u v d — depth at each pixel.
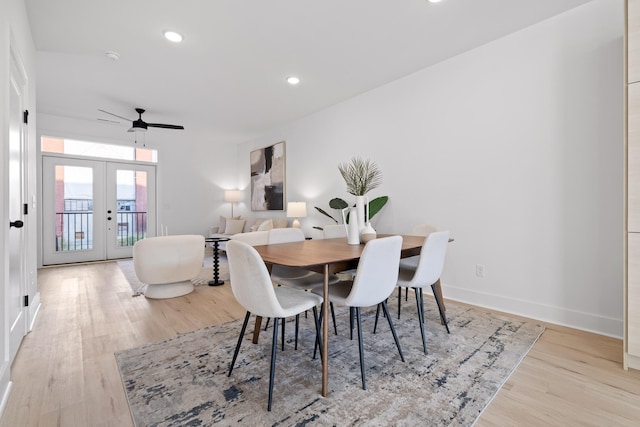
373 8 2.34
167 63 3.21
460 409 1.42
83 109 4.72
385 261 1.64
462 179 3.02
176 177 6.51
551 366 1.81
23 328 2.22
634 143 1.69
